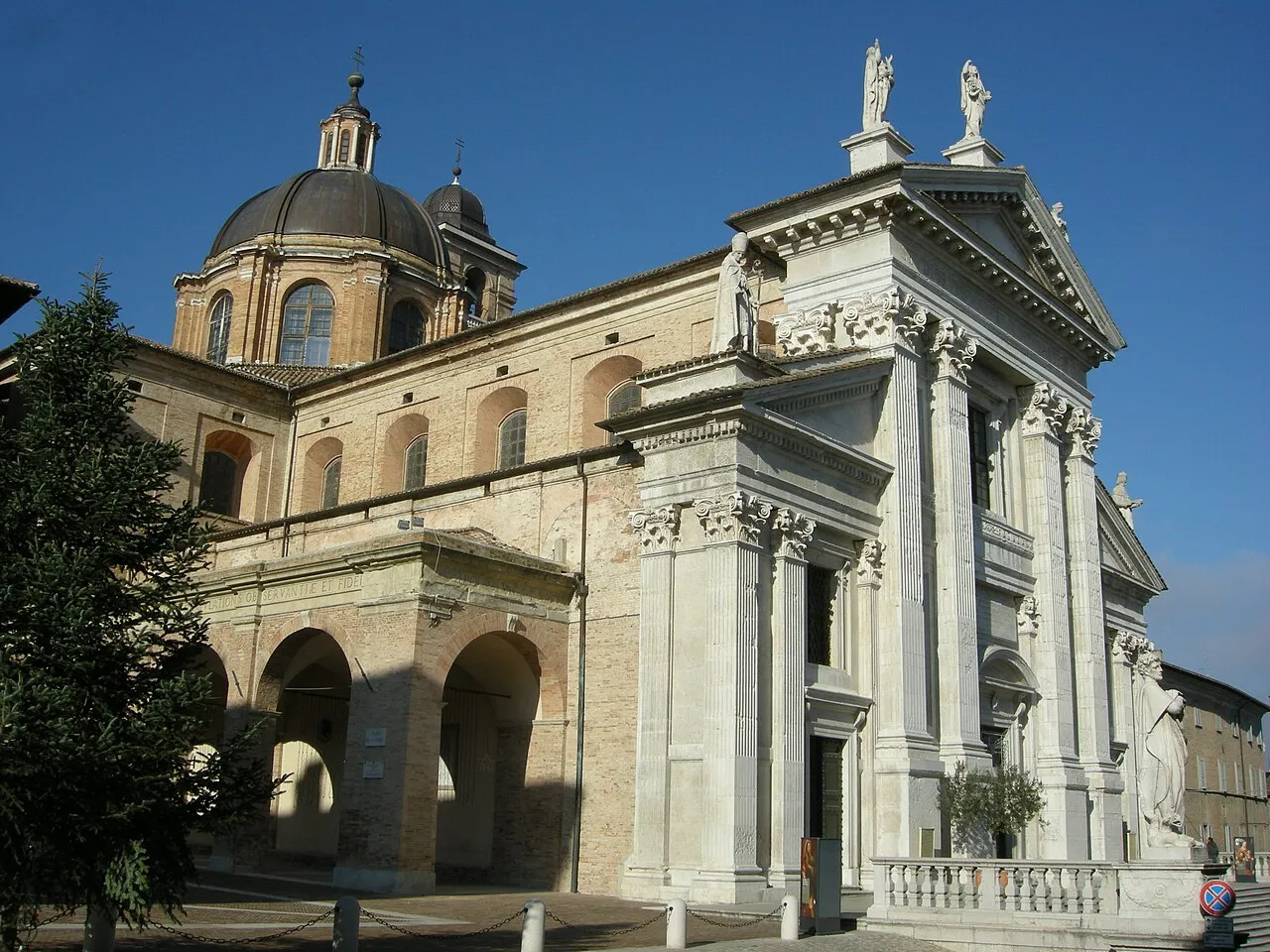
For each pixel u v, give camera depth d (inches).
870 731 1056.2
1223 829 2192.4
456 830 1165.1
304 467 1688.0
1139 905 748.6
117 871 507.2
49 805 502.0
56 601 527.2
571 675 1077.8
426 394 1555.1
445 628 994.7
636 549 1064.8
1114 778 1331.2
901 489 1107.9
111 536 564.1
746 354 991.0
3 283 708.7
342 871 960.3
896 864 834.8
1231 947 716.0
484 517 1200.2
